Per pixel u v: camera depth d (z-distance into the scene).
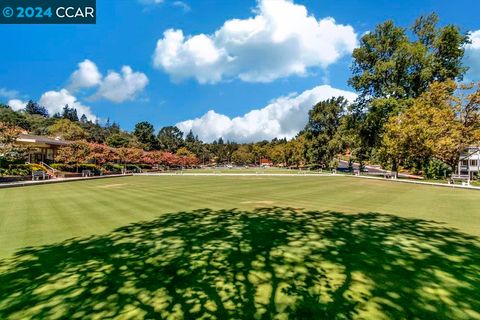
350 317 3.73
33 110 142.38
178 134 152.50
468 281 4.83
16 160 30.08
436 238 7.42
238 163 150.62
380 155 40.28
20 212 11.30
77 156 38.22
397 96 39.97
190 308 4.00
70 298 4.34
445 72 36.78
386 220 9.66
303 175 46.12
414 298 4.25
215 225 8.90
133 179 34.84
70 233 8.03
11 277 5.12
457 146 27.69
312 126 82.62
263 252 6.31
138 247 6.72
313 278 4.95
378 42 42.34
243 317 3.75
